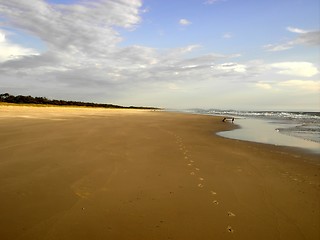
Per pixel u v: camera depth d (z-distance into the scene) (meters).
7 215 5.00
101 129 18.52
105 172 7.93
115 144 12.56
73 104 88.62
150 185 7.06
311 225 5.17
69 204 5.61
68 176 7.36
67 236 4.40
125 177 7.60
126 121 28.84
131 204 5.80
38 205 5.48
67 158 9.27
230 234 4.74
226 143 15.05
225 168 9.17
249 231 4.87
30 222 4.78
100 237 4.44
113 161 9.27
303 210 5.85
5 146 10.73
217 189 7.00
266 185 7.49
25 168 7.87
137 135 16.34
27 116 28.59
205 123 30.98
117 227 4.80
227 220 5.25
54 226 4.69
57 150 10.45
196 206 5.86
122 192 6.46
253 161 10.48
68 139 13.17
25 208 5.32
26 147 10.70
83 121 25.34
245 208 5.86
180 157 10.54
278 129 25.08
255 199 6.41
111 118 33.16
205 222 5.14
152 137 15.82
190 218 5.28
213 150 12.52
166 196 6.35
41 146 11.05
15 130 15.69
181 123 29.59
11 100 68.94
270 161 10.61
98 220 5.00
